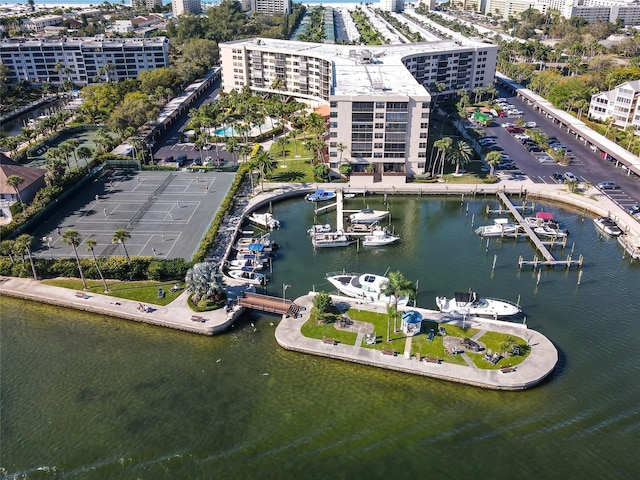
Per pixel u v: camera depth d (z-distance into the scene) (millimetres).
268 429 77125
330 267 119938
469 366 86062
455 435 75625
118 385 85812
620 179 161375
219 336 97000
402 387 84188
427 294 109000
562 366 88312
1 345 95188
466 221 142375
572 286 112250
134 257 113250
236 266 117750
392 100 153750
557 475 69625
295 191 155125
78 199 151125
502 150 188250
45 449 74688
